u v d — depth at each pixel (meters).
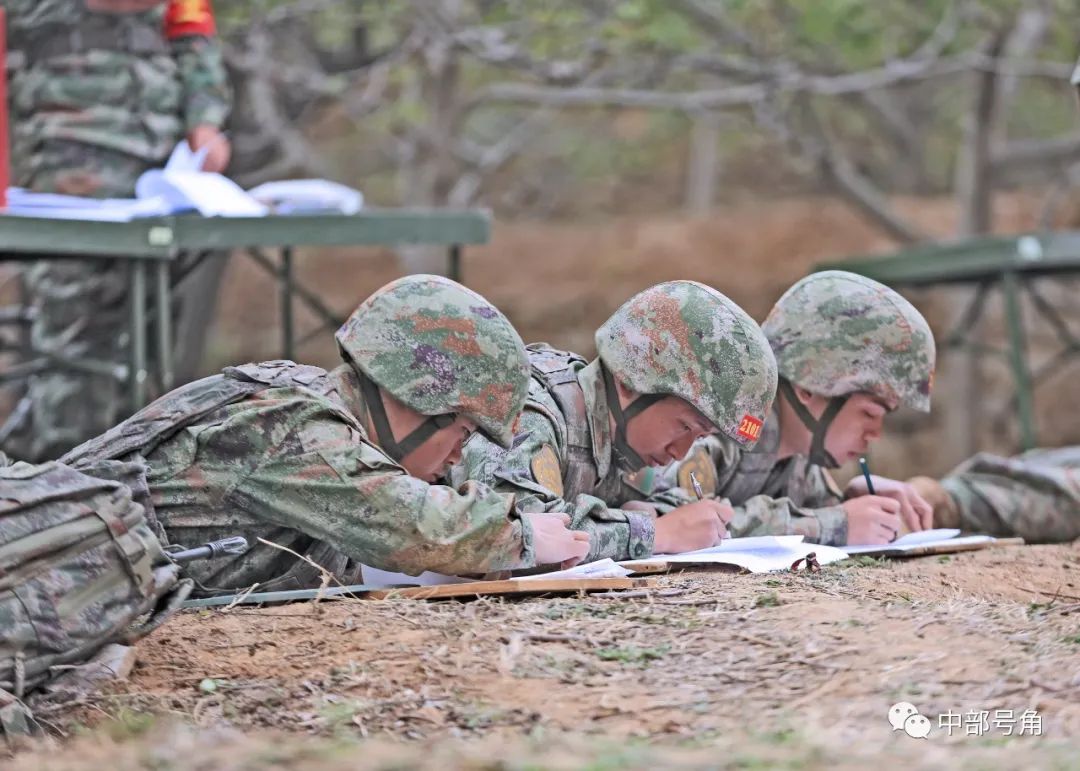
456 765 10.03
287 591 14.70
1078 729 11.03
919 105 63.31
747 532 18.31
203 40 25.25
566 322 61.53
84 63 24.66
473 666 12.62
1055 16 43.94
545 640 13.20
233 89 38.56
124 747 10.86
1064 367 54.41
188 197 22.38
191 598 14.56
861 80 42.03
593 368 17.22
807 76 45.47
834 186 50.03
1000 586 16.31
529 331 61.19
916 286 36.81
